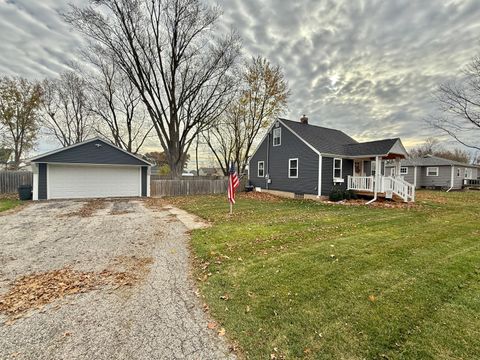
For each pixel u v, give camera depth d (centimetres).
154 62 1873
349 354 223
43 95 2461
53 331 259
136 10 1683
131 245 568
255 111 2423
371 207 1162
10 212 1003
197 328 265
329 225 750
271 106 2377
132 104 2533
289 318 278
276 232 664
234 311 296
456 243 553
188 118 2091
